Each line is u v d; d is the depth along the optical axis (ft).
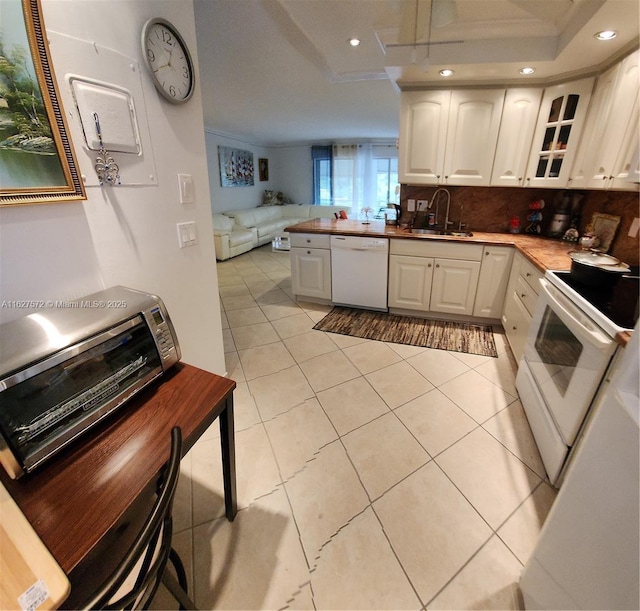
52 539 2.04
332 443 5.62
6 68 2.83
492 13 6.21
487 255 9.09
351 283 10.85
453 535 4.20
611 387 2.55
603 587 2.32
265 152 27.68
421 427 5.98
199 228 5.68
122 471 2.50
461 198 10.48
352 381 7.32
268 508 4.53
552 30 6.63
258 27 6.95
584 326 4.35
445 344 8.89
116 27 3.81
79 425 2.71
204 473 5.07
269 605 3.53
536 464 5.20
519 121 8.60
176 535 4.18
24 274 3.28
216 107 14.20
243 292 13.21
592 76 7.41
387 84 11.03
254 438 5.74
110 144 3.91
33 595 1.63
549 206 9.64
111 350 2.99
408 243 9.75
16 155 3.00
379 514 4.46
